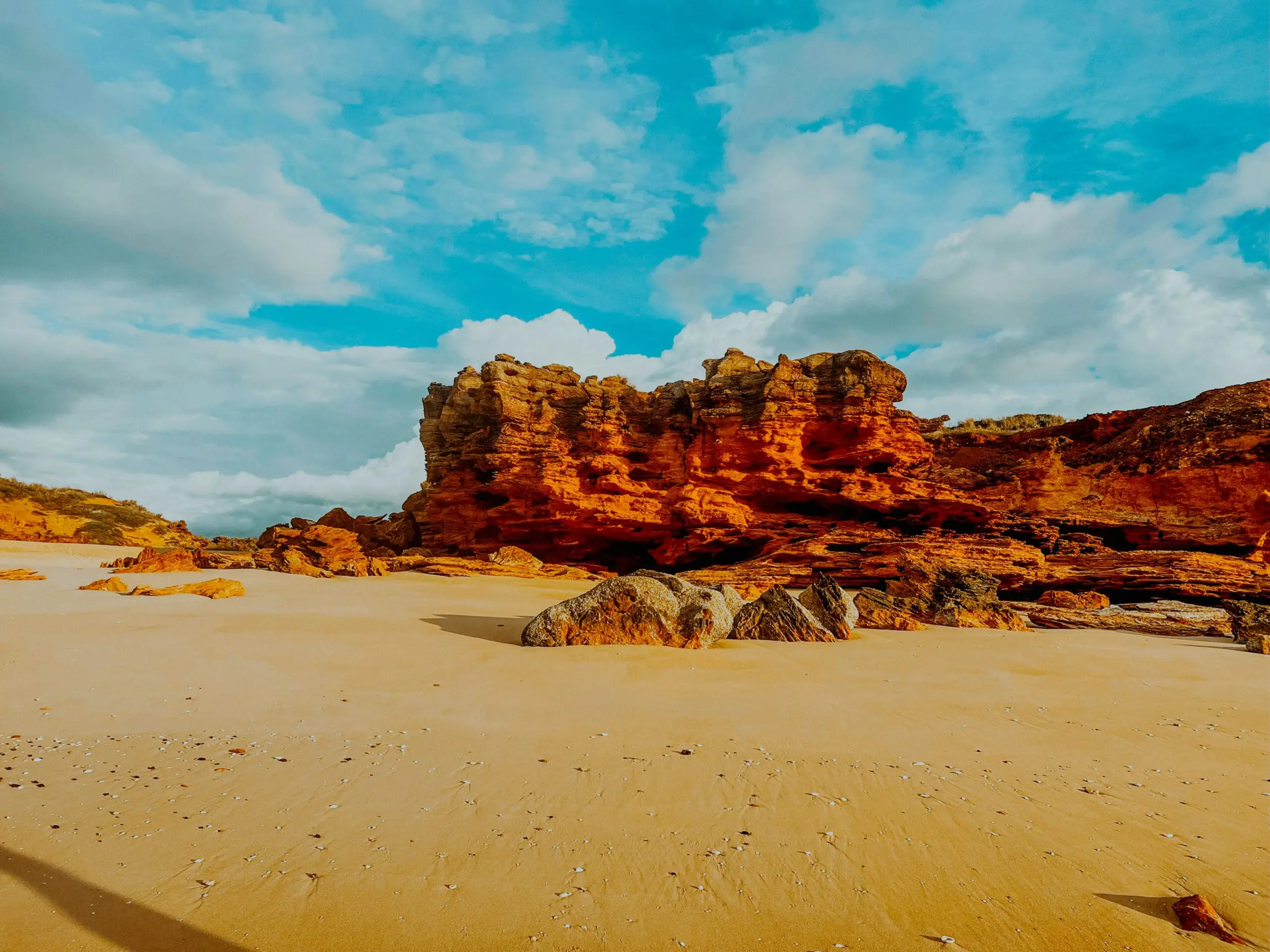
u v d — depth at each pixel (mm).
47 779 6281
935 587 24812
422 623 17625
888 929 4203
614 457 47219
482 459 49406
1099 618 23875
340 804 5820
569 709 9039
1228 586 29516
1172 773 6973
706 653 13867
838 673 12320
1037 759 7336
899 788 6309
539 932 4109
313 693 9711
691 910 4359
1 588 24203
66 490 72125
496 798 5973
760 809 5801
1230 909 4414
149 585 26938
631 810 5766
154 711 8570
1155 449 40562
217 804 5789
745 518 43469
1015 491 42969
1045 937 4121
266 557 39344
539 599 27953
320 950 3908
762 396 44719
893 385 44250
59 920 4113
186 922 4121
